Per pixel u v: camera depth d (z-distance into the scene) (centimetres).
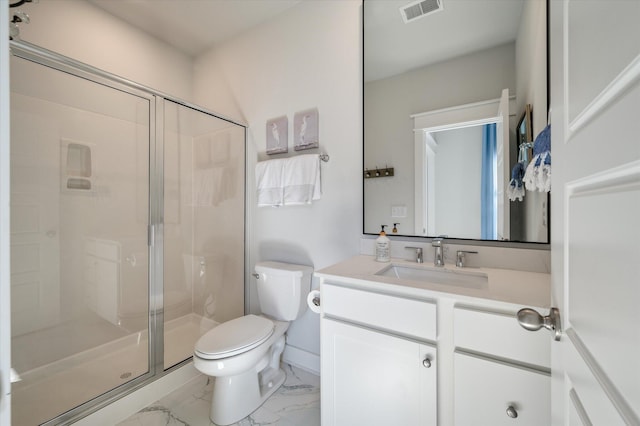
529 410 76
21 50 134
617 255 31
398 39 147
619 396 30
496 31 124
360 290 105
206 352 126
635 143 27
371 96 155
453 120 133
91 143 172
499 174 122
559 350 54
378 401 102
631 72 28
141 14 199
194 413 143
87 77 159
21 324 149
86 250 172
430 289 92
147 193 186
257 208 206
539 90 111
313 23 177
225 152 215
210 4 188
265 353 146
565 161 50
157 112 186
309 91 179
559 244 54
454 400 87
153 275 182
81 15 185
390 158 150
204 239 226
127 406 143
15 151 146
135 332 181
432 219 138
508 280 102
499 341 81
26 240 151
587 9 39
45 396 142
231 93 223
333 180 170
